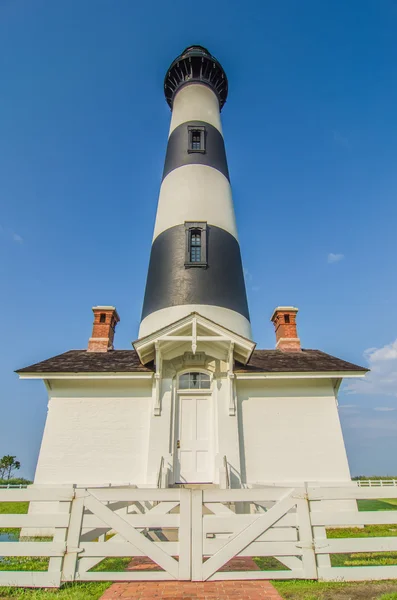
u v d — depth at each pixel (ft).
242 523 17.62
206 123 60.44
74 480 36.22
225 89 71.51
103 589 16.01
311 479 36.76
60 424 38.24
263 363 42.32
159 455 35.91
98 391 39.58
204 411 38.52
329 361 43.27
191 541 17.31
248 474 36.60
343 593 15.35
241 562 20.56
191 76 67.56
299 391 40.06
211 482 35.78
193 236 48.67
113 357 44.65
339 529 33.53
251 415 38.86
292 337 50.39
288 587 16.08
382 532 31.63
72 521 17.51
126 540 17.37
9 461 192.54
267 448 37.70
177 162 56.44
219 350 39.68
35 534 33.58
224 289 44.88
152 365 40.57
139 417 38.47
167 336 36.50
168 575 16.79
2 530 35.01
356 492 18.01
